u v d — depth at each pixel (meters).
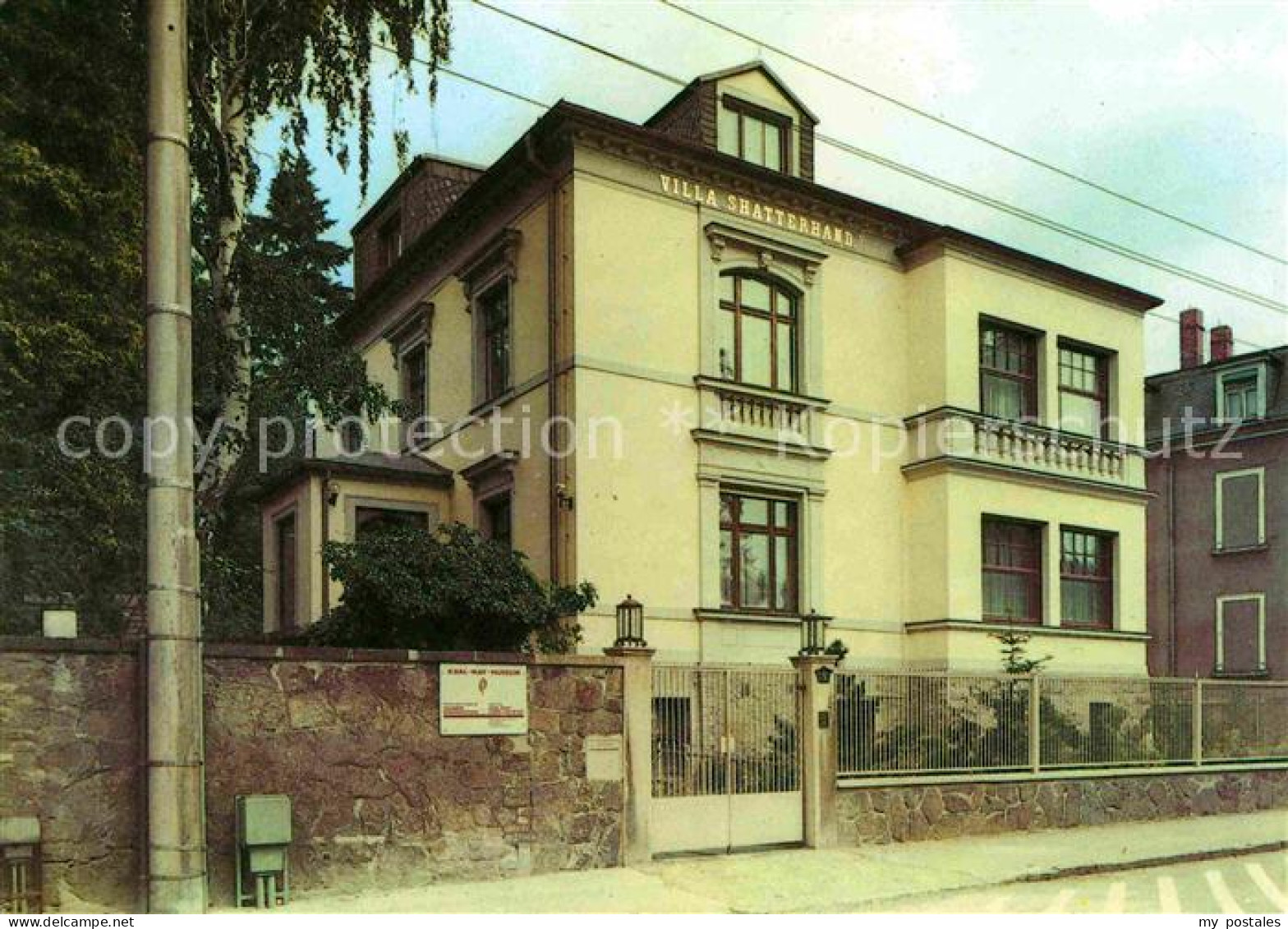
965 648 17.56
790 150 17.91
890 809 12.08
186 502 8.15
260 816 8.27
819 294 17.78
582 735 10.14
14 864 7.44
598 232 15.51
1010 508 18.58
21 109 10.93
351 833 8.87
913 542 18.25
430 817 9.26
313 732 8.81
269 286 13.64
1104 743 14.51
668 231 16.22
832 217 18.05
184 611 8.04
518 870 9.63
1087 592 20.03
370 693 9.10
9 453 10.88
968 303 18.56
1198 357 31.36
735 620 16.03
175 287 8.26
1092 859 11.27
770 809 11.33
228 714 8.50
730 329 16.97
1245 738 16.33
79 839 7.78
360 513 17.98
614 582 14.97
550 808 9.88
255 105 13.83
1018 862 10.98
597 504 14.98
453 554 11.87
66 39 11.35
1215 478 28.64
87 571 12.77
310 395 14.14
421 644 11.61
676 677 10.95
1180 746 15.46
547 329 15.86
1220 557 28.28
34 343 10.48
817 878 9.91
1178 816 15.00
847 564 17.55
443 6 13.86
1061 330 19.86
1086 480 19.58
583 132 15.38
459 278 18.69
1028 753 13.59
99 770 7.91
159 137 8.30
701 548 15.89
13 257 10.37
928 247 18.58
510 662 9.81
